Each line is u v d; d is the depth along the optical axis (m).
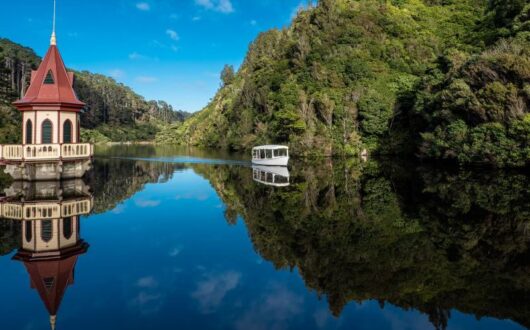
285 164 51.38
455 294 10.35
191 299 10.20
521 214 20.28
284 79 86.38
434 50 86.44
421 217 20.22
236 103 104.81
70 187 30.25
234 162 60.88
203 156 75.44
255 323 8.88
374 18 93.75
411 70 79.44
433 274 11.86
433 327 8.64
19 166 29.70
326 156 66.62
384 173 42.91
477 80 42.16
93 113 166.88
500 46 46.66
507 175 38.22
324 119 70.44
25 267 12.52
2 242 15.39
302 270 12.48
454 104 42.75
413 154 62.81
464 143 42.12
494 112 39.16
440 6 112.44
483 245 14.82
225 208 23.86
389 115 65.31
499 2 78.88
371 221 19.52
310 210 22.92
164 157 71.44
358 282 11.34
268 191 31.11
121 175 41.62
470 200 24.88
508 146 38.12
